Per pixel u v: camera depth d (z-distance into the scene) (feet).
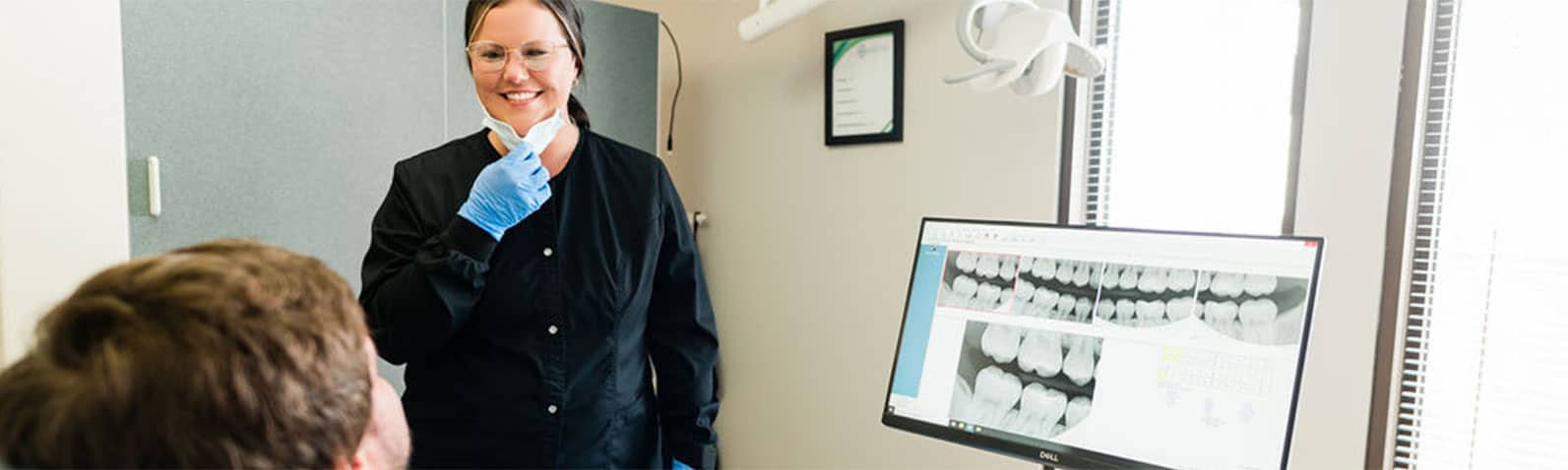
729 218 7.98
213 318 1.53
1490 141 4.54
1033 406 3.70
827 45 6.95
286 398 1.55
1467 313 4.68
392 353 3.81
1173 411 3.40
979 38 5.18
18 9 3.68
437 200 4.08
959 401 3.89
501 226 3.72
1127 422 3.48
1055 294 3.78
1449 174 4.70
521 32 3.80
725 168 7.97
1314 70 4.88
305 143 5.57
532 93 3.90
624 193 4.32
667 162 8.50
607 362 4.18
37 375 1.53
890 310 6.75
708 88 8.05
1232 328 3.36
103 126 3.92
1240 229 5.45
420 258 3.69
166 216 5.06
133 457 1.48
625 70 7.14
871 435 6.99
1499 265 4.55
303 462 1.60
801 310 7.44
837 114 6.93
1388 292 4.79
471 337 4.03
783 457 7.72
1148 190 5.93
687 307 4.54
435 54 6.12
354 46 5.73
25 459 1.52
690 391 4.52
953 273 4.07
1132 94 5.98
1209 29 5.56
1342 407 4.87
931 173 6.45
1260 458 3.19
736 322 8.02
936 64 6.34
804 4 6.06
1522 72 4.42
